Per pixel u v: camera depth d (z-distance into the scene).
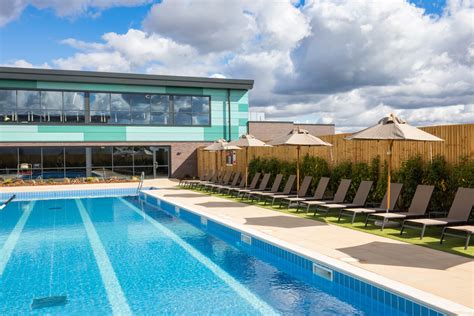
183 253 8.72
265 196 15.69
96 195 21.61
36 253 8.87
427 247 7.57
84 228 11.90
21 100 26.33
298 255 7.25
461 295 4.90
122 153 28.77
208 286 6.51
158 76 28.84
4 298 6.06
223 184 20.84
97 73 27.45
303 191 14.04
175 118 29.83
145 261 8.10
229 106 31.02
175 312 5.46
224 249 9.06
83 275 7.20
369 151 12.44
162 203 17.09
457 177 9.38
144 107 29.05
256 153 19.86
